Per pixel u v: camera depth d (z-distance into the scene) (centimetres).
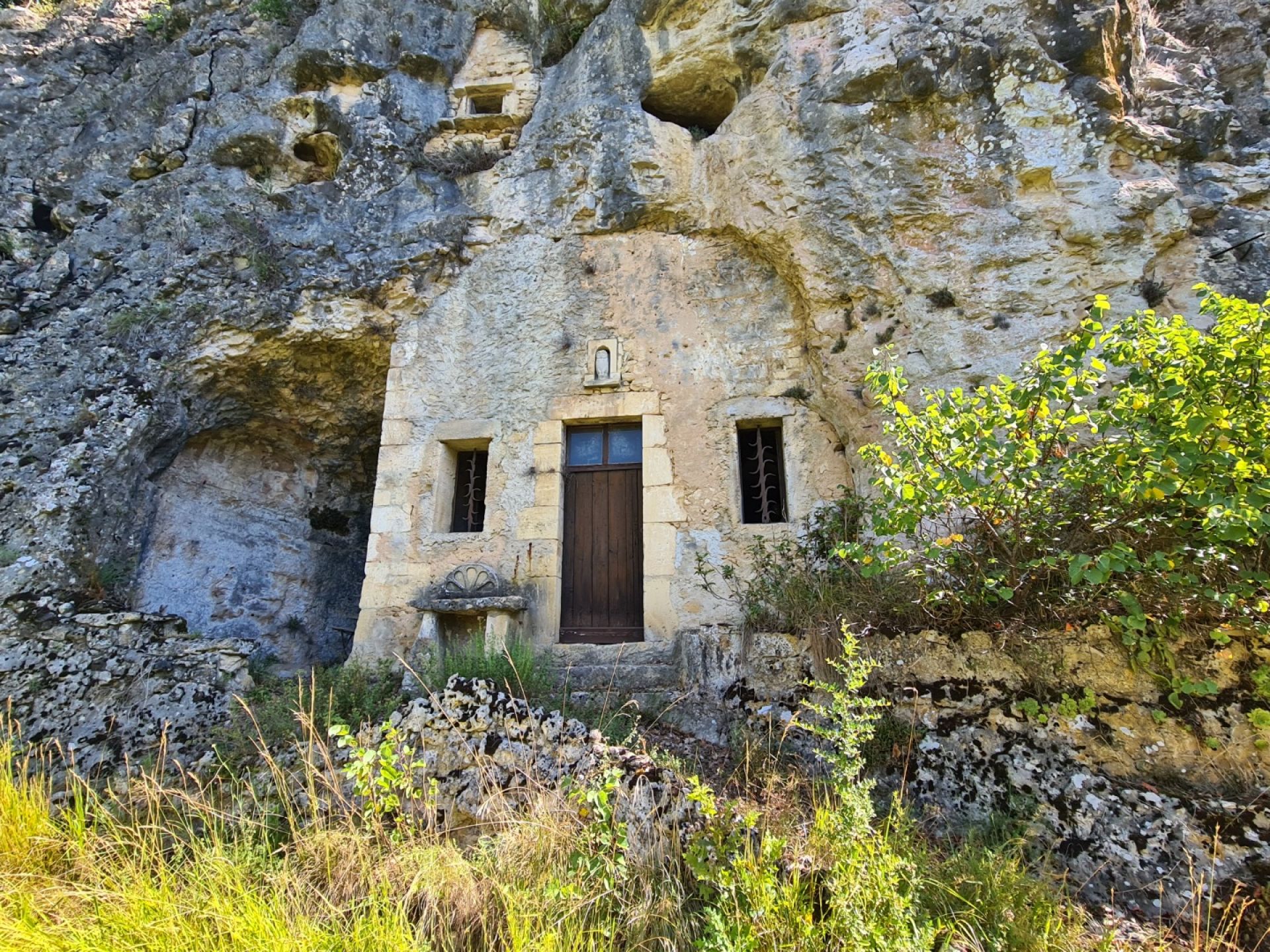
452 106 764
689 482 590
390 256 670
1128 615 315
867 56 566
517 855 265
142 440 612
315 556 796
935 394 411
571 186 673
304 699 450
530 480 613
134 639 518
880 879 223
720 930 210
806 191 568
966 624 361
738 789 342
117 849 280
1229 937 252
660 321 639
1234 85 589
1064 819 298
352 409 739
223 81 774
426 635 553
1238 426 282
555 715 331
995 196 525
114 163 748
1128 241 493
